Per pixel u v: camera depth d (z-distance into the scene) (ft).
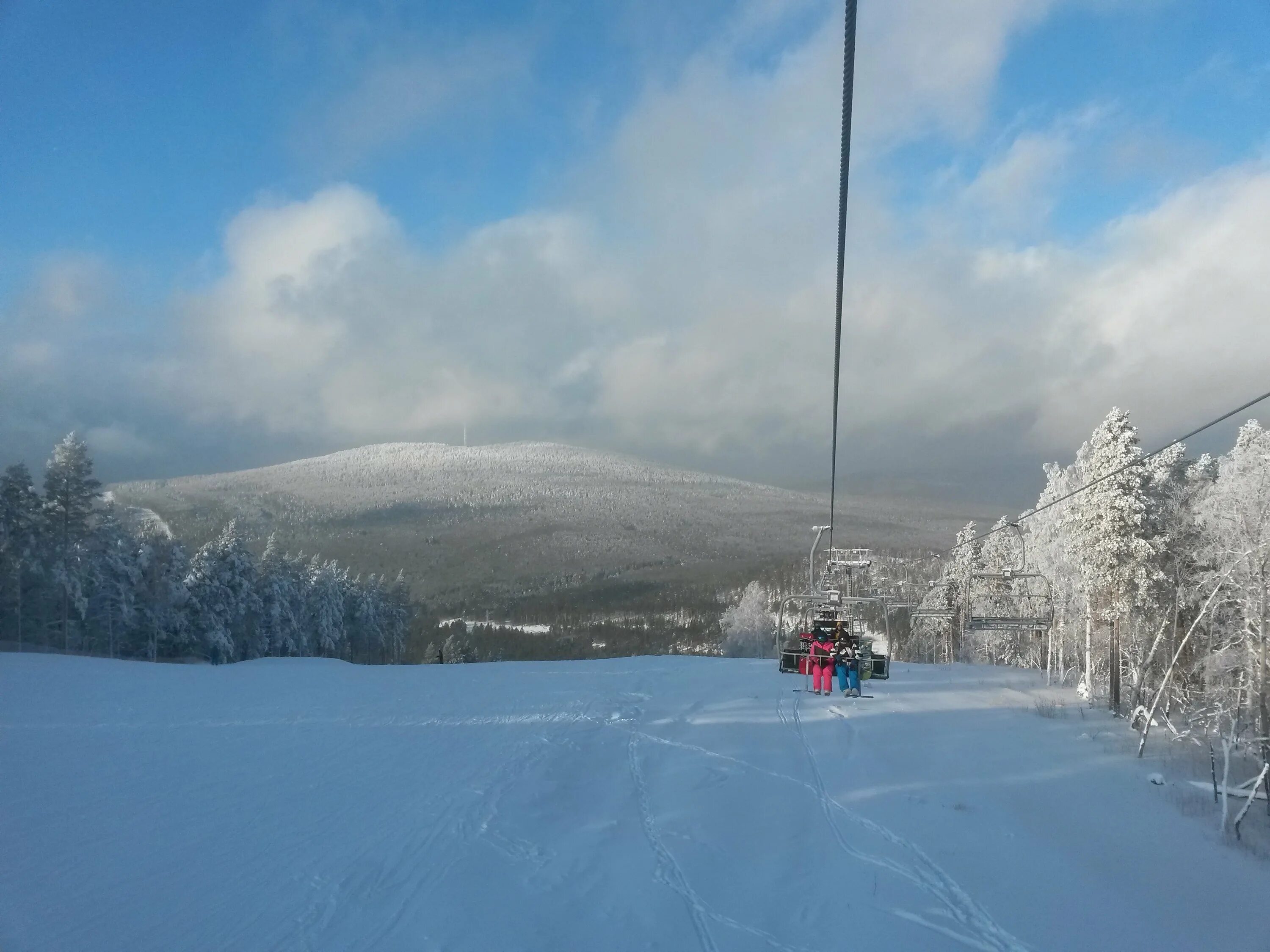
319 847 33.17
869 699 85.40
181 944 24.43
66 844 32.37
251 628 204.74
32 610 159.43
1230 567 85.20
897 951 28.99
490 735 59.06
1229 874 43.37
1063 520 139.95
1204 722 86.79
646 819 41.65
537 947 26.37
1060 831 46.44
